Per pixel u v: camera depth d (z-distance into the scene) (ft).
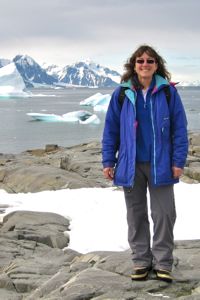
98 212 31.17
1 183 46.98
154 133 14.89
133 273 15.99
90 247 25.17
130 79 15.28
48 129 185.37
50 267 20.20
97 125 200.64
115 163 15.85
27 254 23.79
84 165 51.16
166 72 15.51
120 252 19.47
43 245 25.63
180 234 26.30
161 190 15.17
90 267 17.87
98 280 15.83
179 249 20.11
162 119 14.83
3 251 23.73
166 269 15.48
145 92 15.10
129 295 14.64
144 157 15.06
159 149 14.89
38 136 162.61
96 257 19.38
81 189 39.01
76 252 23.98
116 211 31.09
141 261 15.72
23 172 46.55
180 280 15.66
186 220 28.76
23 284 18.15
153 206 15.33
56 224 28.94
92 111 303.68
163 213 15.20
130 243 15.96
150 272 16.02
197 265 17.22
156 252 15.58
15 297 17.15
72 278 16.62
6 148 134.82
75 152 66.44
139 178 15.29
